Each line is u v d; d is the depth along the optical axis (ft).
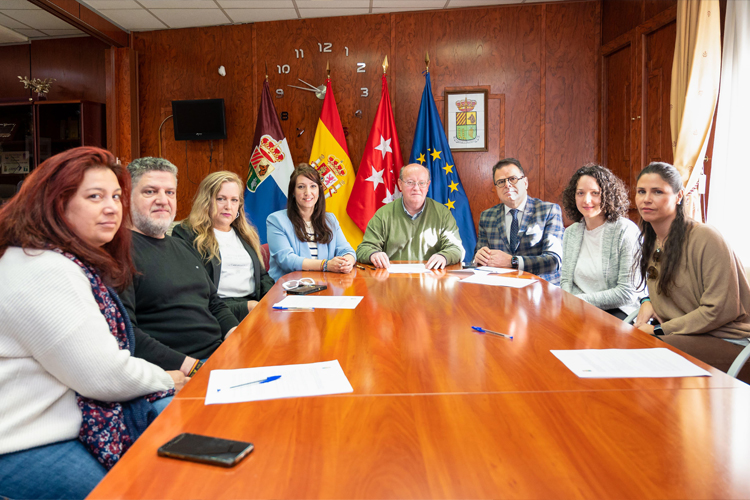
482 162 15.38
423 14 15.28
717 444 2.41
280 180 15.06
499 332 4.49
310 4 14.56
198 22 15.65
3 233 3.57
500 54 15.19
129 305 5.15
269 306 5.74
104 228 3.90
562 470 2.19
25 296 3.33
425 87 14.83
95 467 3.47
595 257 8.43
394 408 2.86
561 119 15.12
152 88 16.24
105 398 3.62
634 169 13.23
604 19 14.73
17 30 16.19
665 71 12.13
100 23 14.85
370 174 14.61
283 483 2.11
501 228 10.14
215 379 3.33
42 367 3.50
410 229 10.38
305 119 15.72
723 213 10.08
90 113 16.38
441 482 2.10
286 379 3.32
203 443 2.41
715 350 5.63
